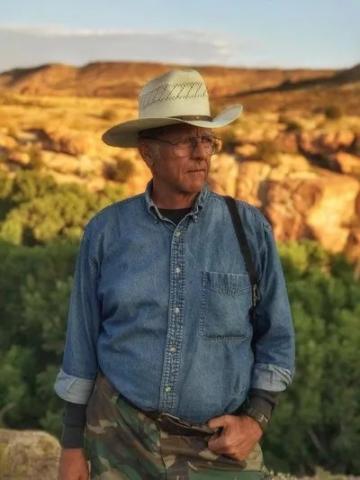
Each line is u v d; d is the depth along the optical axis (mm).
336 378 9750
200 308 2340
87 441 2479
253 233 2410
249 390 2428
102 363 2432
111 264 2418
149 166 2432
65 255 12305
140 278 2357
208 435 2375
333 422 9734
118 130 2414
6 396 10617
